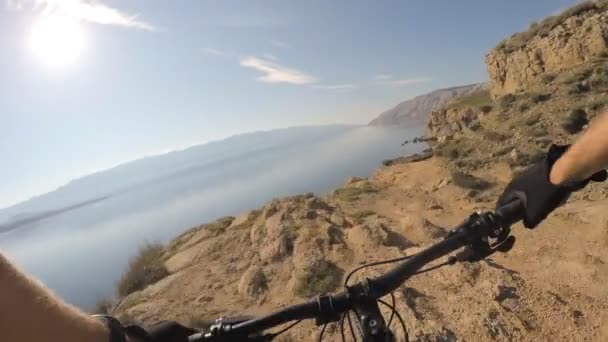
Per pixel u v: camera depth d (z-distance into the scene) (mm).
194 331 1518
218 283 10789
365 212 14766
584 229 8906
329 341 6406
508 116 24281
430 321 6250
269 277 10227
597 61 26312
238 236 14328
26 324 760
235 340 1546
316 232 11703
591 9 34375
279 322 1608
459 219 12852
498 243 1589
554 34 34469
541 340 5645
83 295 20719
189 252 14242
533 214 1396
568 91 22297
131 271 14352
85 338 860
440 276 7547
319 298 1661
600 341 5410
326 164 99312
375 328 1550
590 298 6438
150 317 9492
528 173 1472
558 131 18328
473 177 16625
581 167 1198
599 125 1137
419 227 11062
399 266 1695
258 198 69000
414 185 18656
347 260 9773
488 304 6461
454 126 45781
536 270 7777
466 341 5805
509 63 40656
